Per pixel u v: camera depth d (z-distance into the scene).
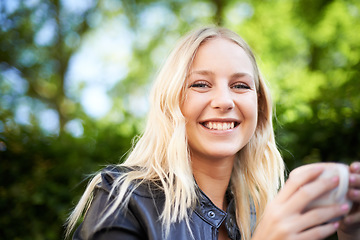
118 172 1.41
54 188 3.21
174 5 12.38
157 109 1.50
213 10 11.38
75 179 3.26
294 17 11.30
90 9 11.43
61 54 11.18
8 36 10.02
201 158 1.48
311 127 3.13
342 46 10.23
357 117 3.07
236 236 1.51
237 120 1.45
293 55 11.64
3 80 10.45
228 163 1.51
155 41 12.66
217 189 1.52
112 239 1.23
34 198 3.17
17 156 3.30
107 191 1.33
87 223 1.28
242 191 1.67
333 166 1.08
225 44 1.47
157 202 1.33
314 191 1.04
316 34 11.23
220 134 1.42
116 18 12.43
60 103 10.84
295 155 3.10
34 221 3.19
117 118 3.84
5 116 3.46
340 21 10.82
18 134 3.40
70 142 3.49
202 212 1.41
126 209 1.28
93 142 3.50
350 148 3.06
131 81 12.70
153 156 1.47
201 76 1.43
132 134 3.48
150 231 1.25
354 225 1.21
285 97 3.54
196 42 1.45
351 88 4.14
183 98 1.44
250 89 1.48
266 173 1.76
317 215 1.05
